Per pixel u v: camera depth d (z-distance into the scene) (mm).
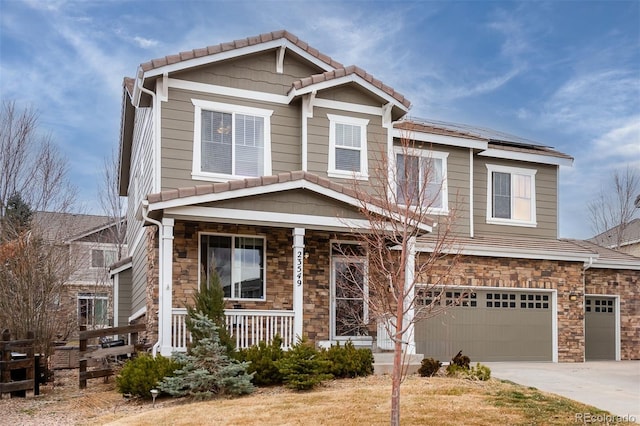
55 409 10977
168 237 12648
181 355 11281
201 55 14625
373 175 15688
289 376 11289
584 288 19234
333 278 15289
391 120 16594
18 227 20062
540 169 20438
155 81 14570
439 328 16969
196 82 14867
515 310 17953
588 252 19016
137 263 18703
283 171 15492
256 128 15375
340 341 15016
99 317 28531
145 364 11391
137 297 18672
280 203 13461
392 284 9016
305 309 14812
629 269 20406
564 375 14312
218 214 12945
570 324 18500
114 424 9133
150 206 12320
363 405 9789
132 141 21781
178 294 13781
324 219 13703
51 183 27062
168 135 14430
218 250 14359
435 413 9211
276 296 14742
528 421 8859
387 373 13078
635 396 11578
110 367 14695
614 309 20297
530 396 10625
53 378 14062
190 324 11570
